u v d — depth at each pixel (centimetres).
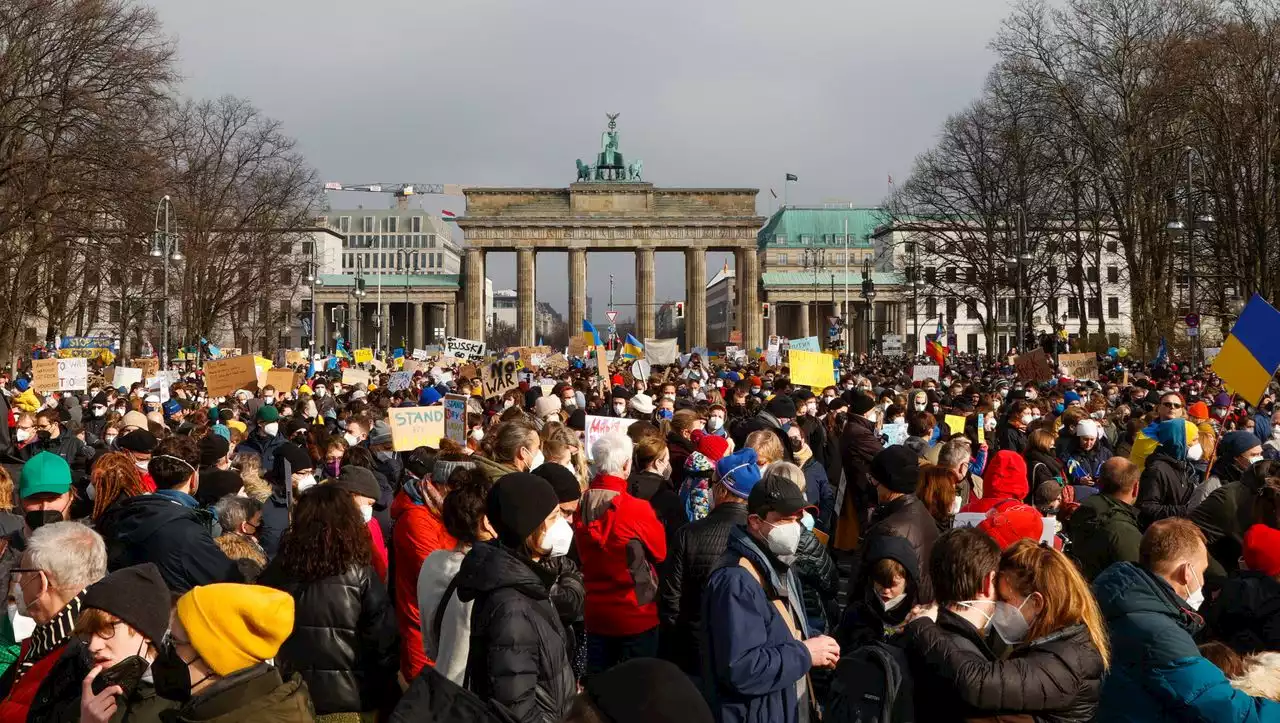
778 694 771
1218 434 2173
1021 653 702
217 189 9094
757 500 811
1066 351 6900
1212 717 711
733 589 773
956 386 3609
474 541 830
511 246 15988
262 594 608
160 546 945
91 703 621
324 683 839
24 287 6469
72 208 5925
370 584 862
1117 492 1131
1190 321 5572
